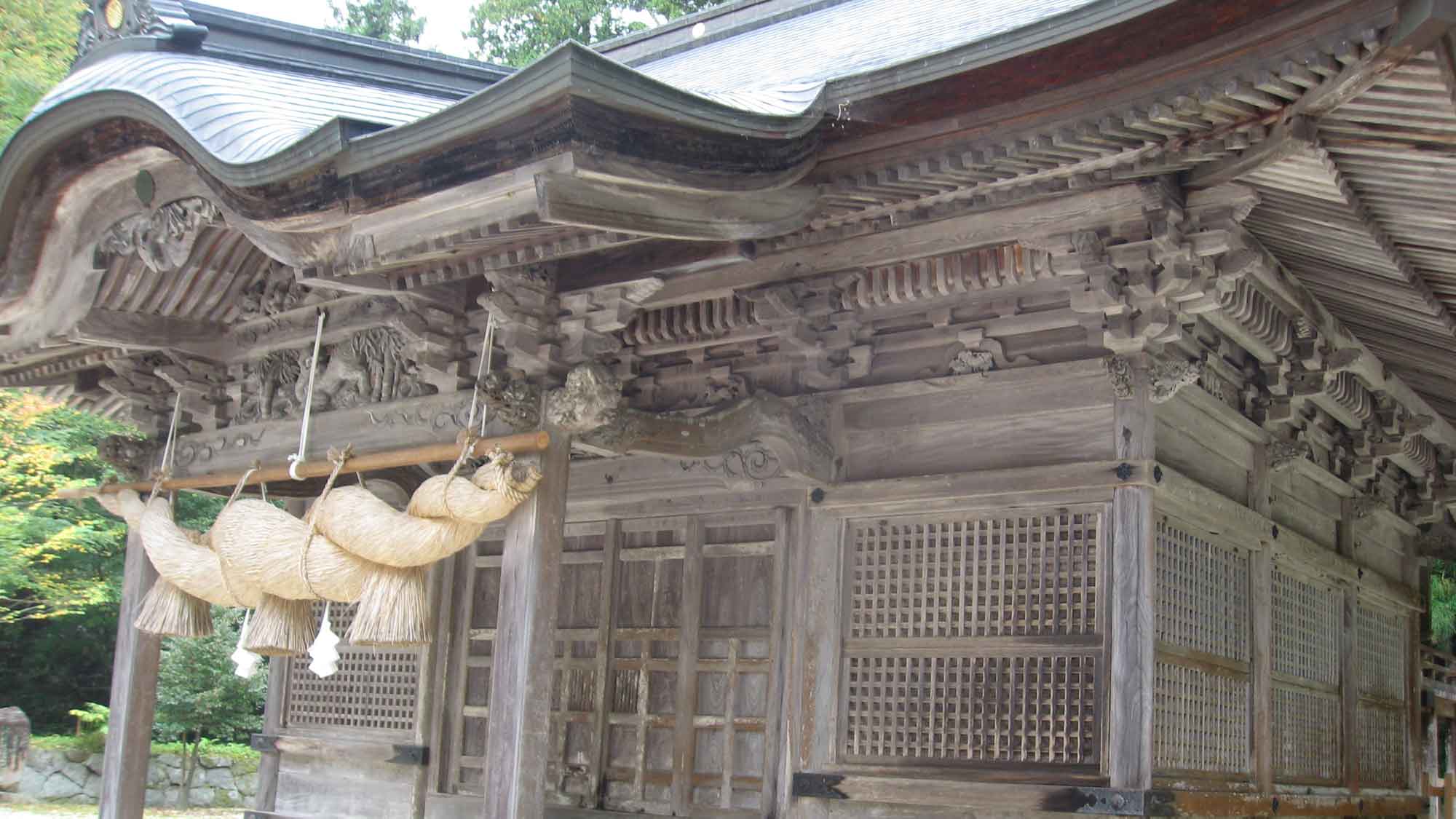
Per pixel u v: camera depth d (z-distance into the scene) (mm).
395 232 6043
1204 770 7328
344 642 10328
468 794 9367
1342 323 8227
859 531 7773
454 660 9672
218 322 8898
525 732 6539
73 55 18672
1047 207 6332
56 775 18594
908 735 7363
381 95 8109
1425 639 12055
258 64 7945
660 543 8789
